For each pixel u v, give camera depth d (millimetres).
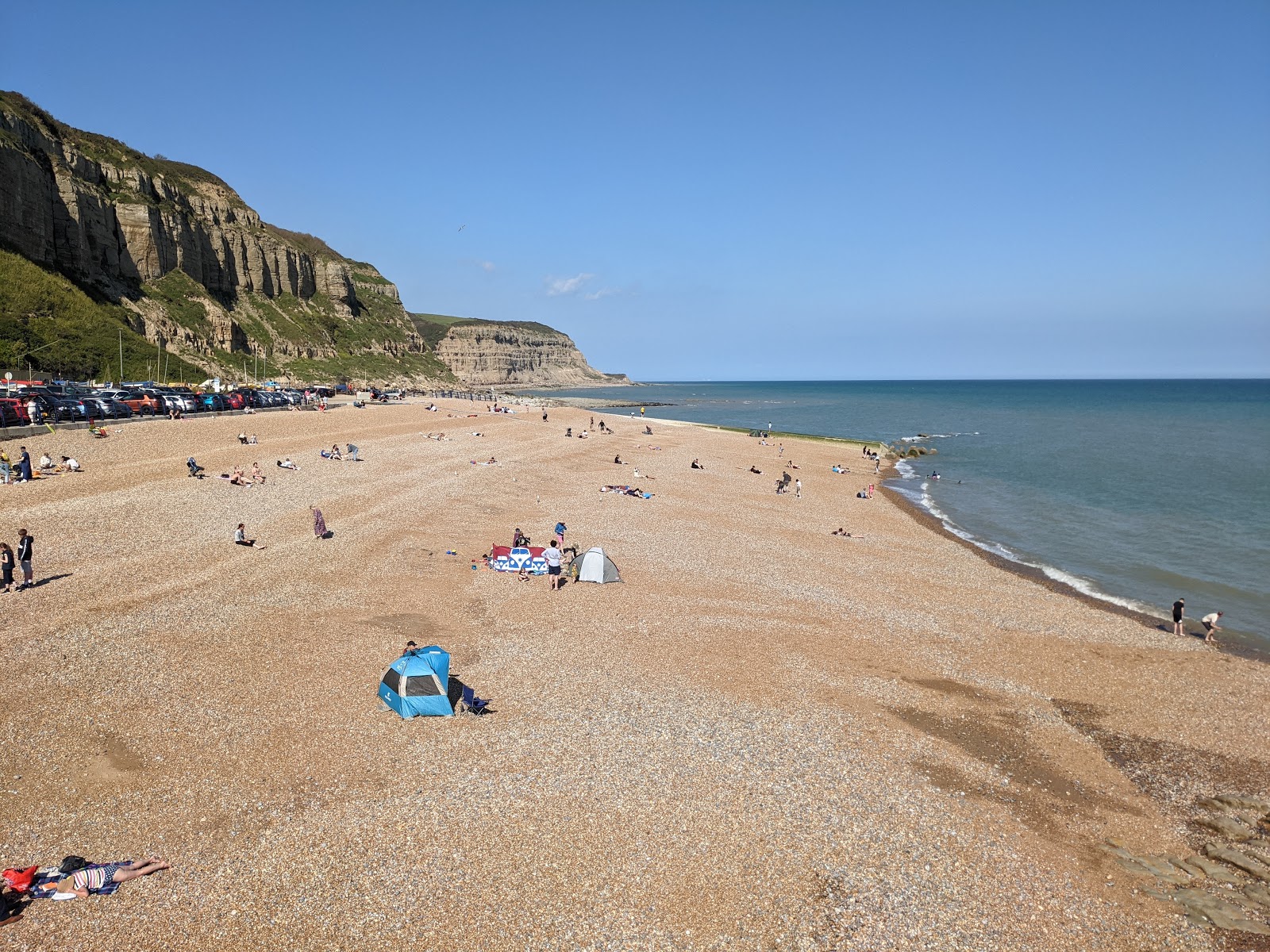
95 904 11383
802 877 13250
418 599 26938
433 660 18891
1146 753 19312
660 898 12484
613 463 64688
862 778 16797
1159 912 13094
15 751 15031
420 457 58094
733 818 14859
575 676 21297
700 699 20328
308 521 35500
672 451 78625
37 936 10734
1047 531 47938
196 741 16125
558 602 27812
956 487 64938
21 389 57344
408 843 13406
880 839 14547
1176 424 140000
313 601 25562
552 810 14703
